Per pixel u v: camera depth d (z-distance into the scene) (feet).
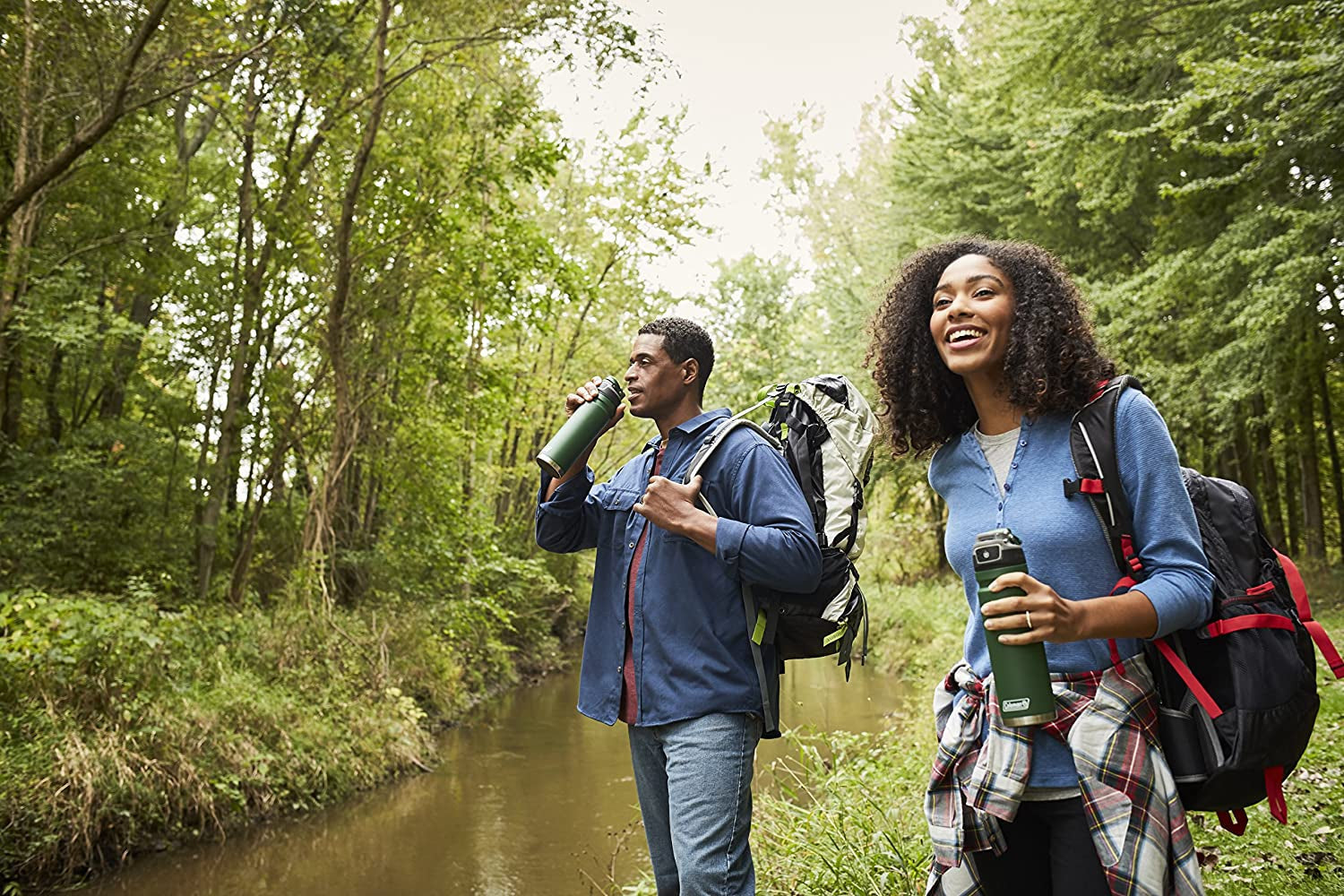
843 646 8.54
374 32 35.45
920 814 13.84
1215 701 5.62
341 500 43.93
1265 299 32.78
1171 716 5.68
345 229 35.96
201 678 28.27
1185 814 5.61
